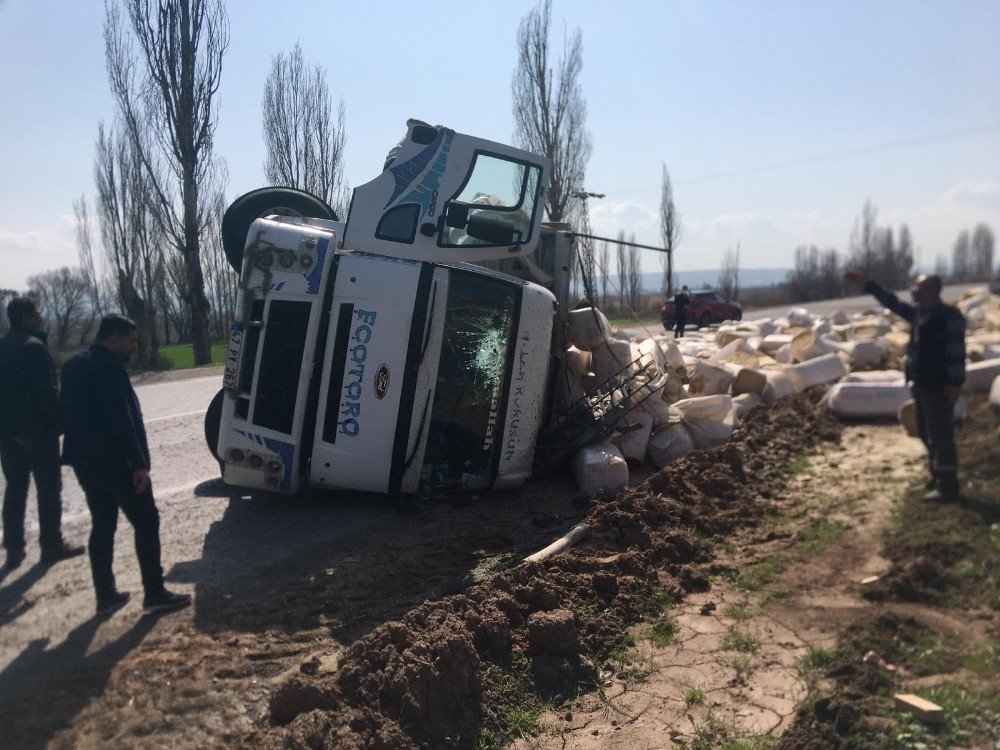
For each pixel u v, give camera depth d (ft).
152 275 115.75
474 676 13.61
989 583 16.43
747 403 35.14
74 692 13.80
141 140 86.99
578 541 20.30
